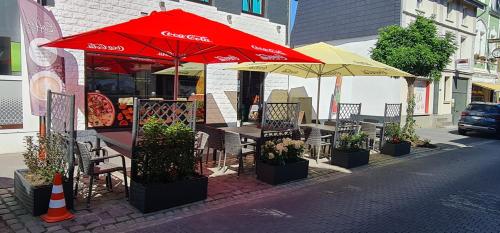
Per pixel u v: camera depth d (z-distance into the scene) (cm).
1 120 782
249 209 534
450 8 2209
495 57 2592
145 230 444
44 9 800
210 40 475
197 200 549
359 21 1969
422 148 1168
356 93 1878
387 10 1836
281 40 1325
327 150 959
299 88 1427
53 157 488
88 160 503
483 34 2655
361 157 853
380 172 808
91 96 892
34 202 454
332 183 697
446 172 838
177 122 535
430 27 1255
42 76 808
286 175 677
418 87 1903
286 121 728
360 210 550
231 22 1162
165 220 477
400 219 518
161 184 504
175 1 1028
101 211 490
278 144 682
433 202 605
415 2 1877
